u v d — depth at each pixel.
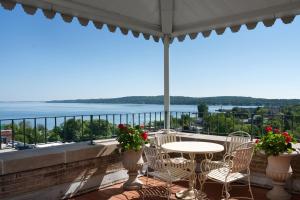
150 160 3.86
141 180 5.14
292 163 4.32
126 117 5.54
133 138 4.49
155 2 5.06
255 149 4.11
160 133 5.36
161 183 4.98
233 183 4.93
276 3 4.28
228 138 5.05
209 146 4.14
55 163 4.05
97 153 4.58
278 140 3.87
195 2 4.92
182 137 5.55
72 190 4.32
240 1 4.52
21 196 3.73
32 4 4.02
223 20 4.99
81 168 4.44
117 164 4.98
